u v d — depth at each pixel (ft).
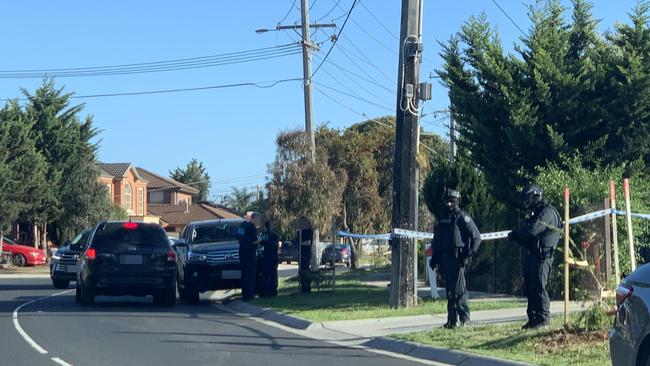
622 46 60.39
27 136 132.16
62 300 68.59
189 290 65.00
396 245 53.62
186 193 274.98
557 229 39.40
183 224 243.60
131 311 58.23
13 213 127.03
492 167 62.28
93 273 59.36
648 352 24.61
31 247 142.41
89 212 148.87
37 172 131.54
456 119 63.21
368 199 126.72
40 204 138.82
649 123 58.03
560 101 58.44
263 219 67.72
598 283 37.86
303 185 95.09
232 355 37.96
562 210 52.26
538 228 39.06
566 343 35.45
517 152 60.49
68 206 148.25
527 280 40.11
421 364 35.45
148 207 252.01
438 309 51.72
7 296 74.13
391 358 37.19
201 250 65.51
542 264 39.47
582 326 37.47
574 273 51.26
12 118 131.54
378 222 131.85
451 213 43.42
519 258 59.67
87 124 152.35
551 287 54.54
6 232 136.05
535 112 58.29
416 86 52.49
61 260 86.02
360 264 134.41
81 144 149.38
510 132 58.44
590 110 58.65
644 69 57.98
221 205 303.68
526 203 39.96
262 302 60.49
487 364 33.81
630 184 53.98
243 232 63.36
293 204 95.14
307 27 92.73
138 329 47.44
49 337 43.98
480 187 63.26
